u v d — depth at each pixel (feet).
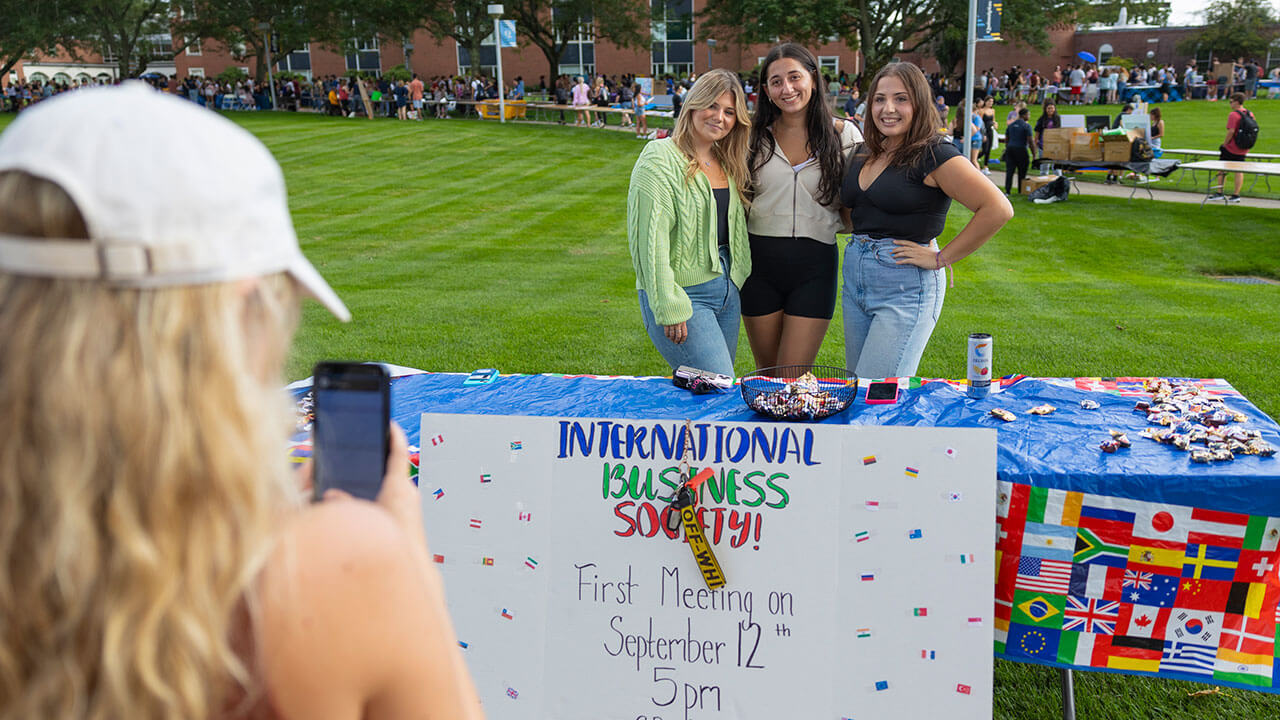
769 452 7.47
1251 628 7.14
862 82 98.37
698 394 9.18
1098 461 7.34
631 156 66.33
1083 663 7.42
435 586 2.69
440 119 99.76
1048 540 7.29
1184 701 8.70
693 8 137.69
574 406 8.87
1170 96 125.18
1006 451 7.60
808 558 7.38
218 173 2.11
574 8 115.44
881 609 7.26
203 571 2.05
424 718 2.54
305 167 60.39
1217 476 6.95
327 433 3.23
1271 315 22.85
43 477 1.93
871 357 10.93
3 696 2.05
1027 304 24.80
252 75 151.02
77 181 1.96
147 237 1.99
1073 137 50.34
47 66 156.46
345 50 136.15
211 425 2.05
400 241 36.99
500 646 7.70
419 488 8.00
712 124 10.52
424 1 112.06
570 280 28.91
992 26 41.70
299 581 2.31
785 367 9.36
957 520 7.22
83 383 1.95
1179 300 25.20
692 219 10.73
